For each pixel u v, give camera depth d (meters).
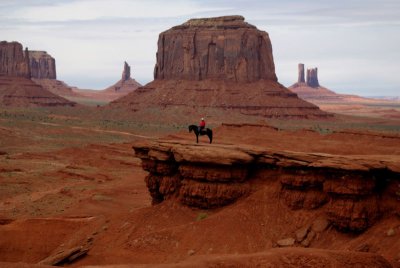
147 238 46.47
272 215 45.44
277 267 33.25
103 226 52.56
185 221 48.91
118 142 159.75
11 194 84.19
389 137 77.50
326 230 42.69
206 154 48.34
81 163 114.56
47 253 52.12
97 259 45.41
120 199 75.00
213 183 48.75
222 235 44.62
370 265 33.59
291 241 42.91
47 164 114.56
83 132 182.12
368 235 40.41
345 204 41.59
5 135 158.88
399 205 40.81
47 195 81.12
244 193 48.00
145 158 54.59
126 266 34.62
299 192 45.06
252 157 47.88
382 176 41.81
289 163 45.28
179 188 51.94
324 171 43.38
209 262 34.06
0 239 53.31
